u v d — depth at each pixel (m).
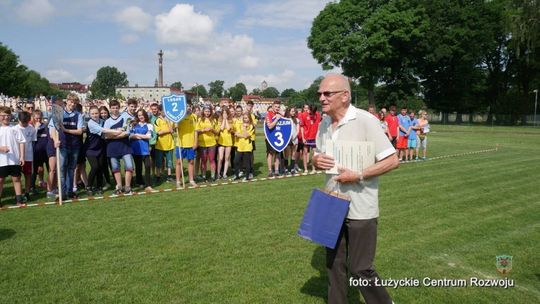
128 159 9.11
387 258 5.20
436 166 13.64
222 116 11.34
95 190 9.47
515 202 8.23
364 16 48.84
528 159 15.61
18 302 4.04
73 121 8.77
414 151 18.83
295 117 12.52
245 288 4.35
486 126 49.34
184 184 9.96
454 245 5.67
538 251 5.45
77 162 9.09
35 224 6.64
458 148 20.72
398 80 56.19
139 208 7.74
